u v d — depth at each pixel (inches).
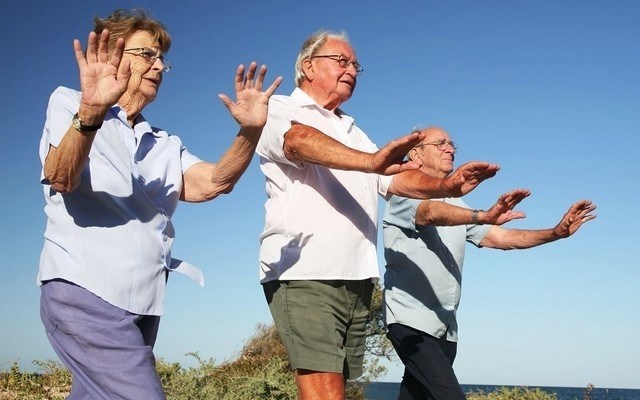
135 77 122.3
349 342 154.5
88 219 108.7
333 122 164.2
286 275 147.3
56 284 105.9
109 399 102.9
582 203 198.2
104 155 111.7
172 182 124.7
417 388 204.5
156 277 114.0
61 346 105.7
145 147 123.0
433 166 208.1
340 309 149.1
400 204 196.1
